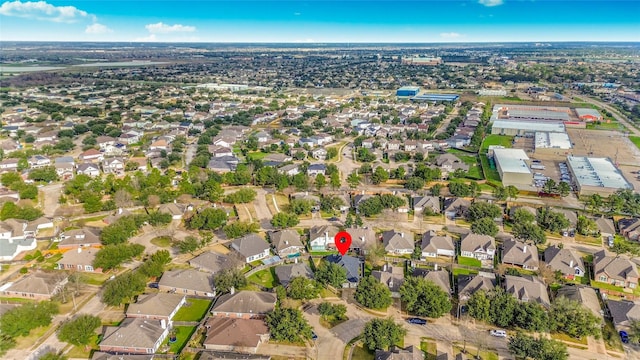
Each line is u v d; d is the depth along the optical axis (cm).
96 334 10656
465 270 13912
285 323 10400
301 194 19850
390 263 14262
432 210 18150
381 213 17888
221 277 12388
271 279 13362
